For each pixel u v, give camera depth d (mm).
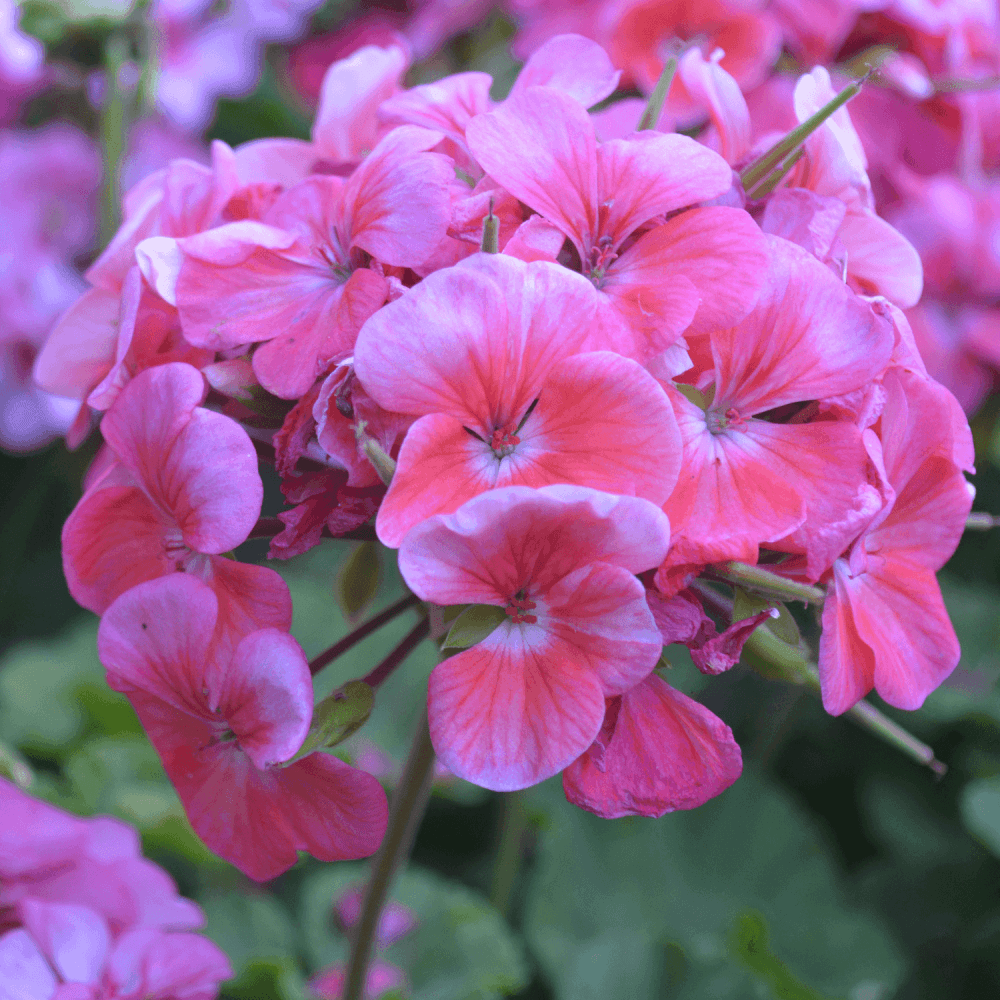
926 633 441
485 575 409
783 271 422
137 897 496
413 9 852
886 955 700
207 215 451
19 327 749
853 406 425
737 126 452
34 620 943
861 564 427
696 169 424
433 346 408
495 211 422
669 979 679
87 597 444
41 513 985
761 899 735
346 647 450
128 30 647
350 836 430
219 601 427
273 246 431
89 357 464
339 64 467
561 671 413
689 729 422
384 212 423
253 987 640
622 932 698
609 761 422
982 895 732
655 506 403
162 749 444
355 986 506
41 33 624
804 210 435
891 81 563
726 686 805
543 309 410
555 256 418
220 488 419
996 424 712
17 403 774
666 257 421
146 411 426
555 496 400
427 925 683
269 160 474
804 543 416
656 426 408
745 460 422
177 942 482
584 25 642
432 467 409
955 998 701
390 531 405
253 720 419
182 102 782
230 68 807
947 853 748
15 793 480
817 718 796
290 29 826
